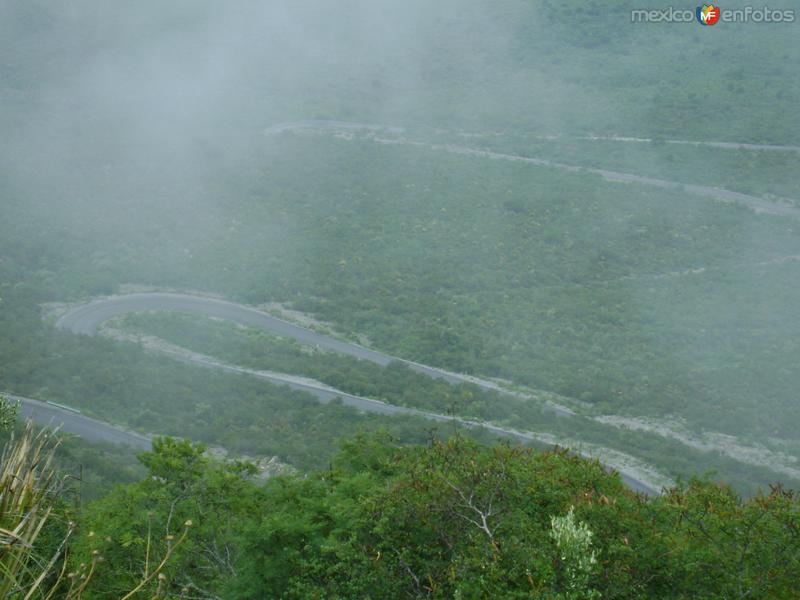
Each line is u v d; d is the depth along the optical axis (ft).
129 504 35.70
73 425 117.70
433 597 29.94
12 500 24.54
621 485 35.14
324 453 108.58
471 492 33.22
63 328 170.09
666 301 218.79
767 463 132.46
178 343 170.09
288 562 34.06
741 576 28.96
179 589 33.83
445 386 153.99
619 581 28.58
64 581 28.07
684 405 155.33
